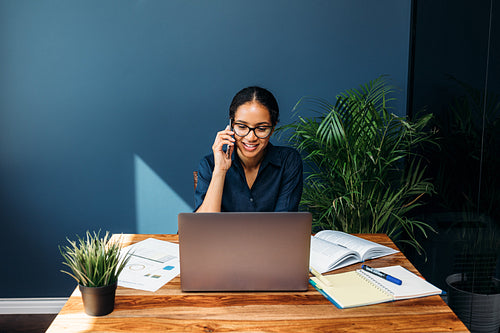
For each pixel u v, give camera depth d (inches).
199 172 75.7
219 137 68.5
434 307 48.4
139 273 56.1
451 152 90.0
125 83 108.9
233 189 73.5
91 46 107.0
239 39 109.0
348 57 111.0
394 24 110.6
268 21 108.8
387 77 112.3
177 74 109.3
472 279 82.7
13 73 106.4
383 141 99.4
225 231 49.3
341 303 48.0
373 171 97.7
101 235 113.1
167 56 108.6
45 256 112.4
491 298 77.0
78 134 109.7
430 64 100.0
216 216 48.9
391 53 111.5
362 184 98.3
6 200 110.2
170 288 52.2
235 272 50.5
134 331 42.9
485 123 77.5
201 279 50.6
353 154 97.7
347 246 64.3
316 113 112.3
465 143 84.2
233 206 74.0
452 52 89.2
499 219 73.5
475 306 81.1
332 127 95.2
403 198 108.3
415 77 108.7
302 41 109.9
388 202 98.8
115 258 46.6
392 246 68.5
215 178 69.3
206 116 111.0
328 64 111.0
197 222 49.1
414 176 101.3
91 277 44.9
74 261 46.5
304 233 49.7
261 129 66.1
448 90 91.7
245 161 72.9
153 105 110.0
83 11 105.7
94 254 45.6
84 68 107.7
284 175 75.2
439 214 96.3
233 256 50.0
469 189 83.1
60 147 109.7
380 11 110.0
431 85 99.7
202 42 108.6
